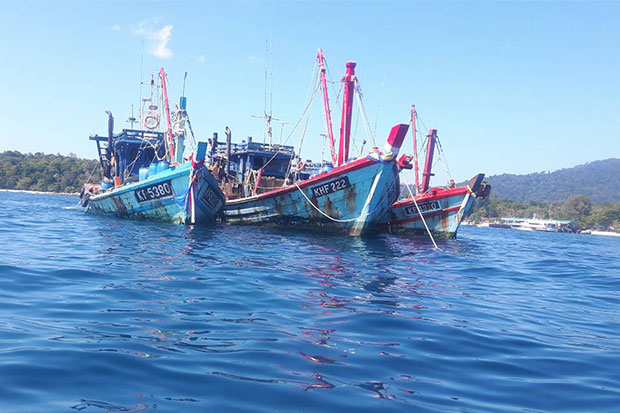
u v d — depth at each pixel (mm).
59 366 5129
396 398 4824
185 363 5445
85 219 29922
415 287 11648
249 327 7102
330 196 24734
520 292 12445
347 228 25000
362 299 9625
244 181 32781
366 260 16156
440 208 29953
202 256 14562
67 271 10922
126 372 5094
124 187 28469
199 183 25766
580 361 6477
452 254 21219
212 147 34344
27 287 9148
